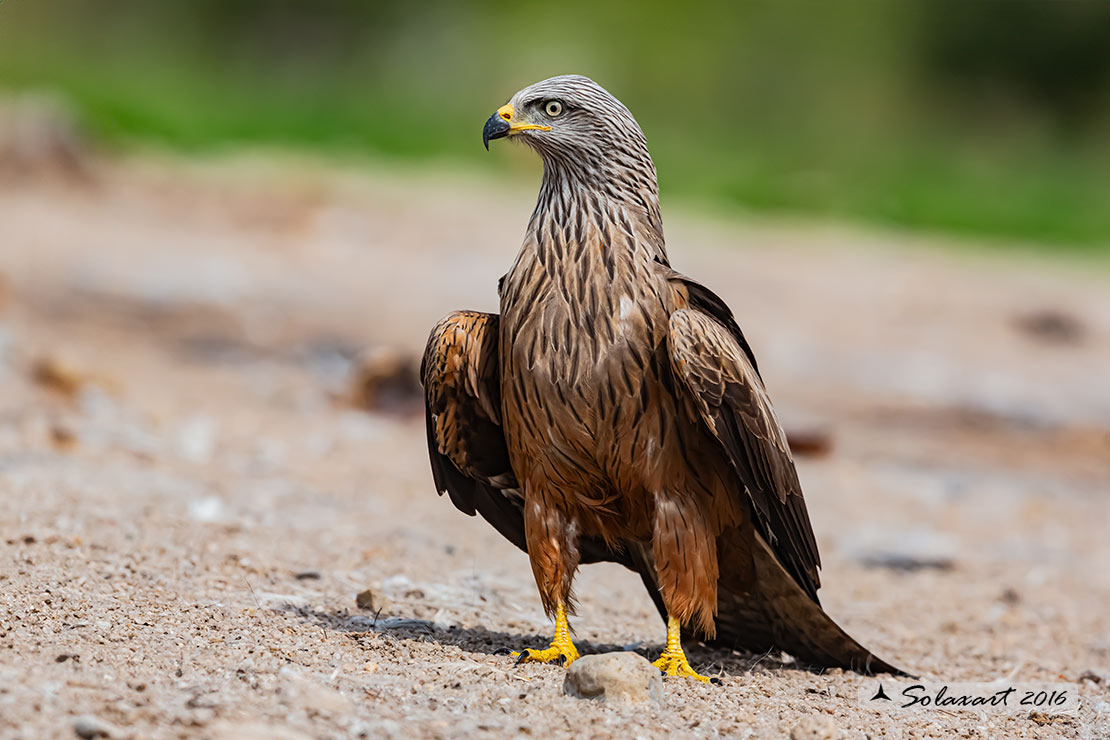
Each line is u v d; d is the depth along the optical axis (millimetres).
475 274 20641
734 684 6930
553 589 7008
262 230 21594
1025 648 8859
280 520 9883
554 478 6906
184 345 16219
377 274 19938
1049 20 49469
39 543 8047
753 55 47375
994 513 13125
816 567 7352
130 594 7246
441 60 46125
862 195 31953
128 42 43344
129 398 13594
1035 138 46438
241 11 47469
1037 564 11398
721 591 7398
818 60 48156
